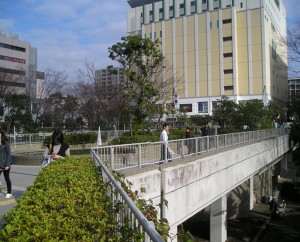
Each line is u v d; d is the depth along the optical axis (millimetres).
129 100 21359
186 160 11305
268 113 35438
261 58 57938
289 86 79375
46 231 2838
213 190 12500
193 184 10781
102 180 5254
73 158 8141
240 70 59281
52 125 43344
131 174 8547
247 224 20469
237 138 18375
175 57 63188
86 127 41906
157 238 2047
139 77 20406
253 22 58438
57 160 7668
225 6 64375
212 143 14703
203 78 61031
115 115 32812
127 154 9414
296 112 34531
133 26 76375
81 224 3211
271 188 28062
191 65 61938
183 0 69188
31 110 39219
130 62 20641
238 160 15805
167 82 35750
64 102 40844
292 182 31156
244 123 33469
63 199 3861
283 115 55094
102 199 4035
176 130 27875
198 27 61438
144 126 22484
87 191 4363
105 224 3188
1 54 68750
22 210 3568
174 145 11688
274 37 65875
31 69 50625
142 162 9898
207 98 60406
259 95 57812
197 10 67375
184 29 62469
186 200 10266
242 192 22031
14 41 71250
